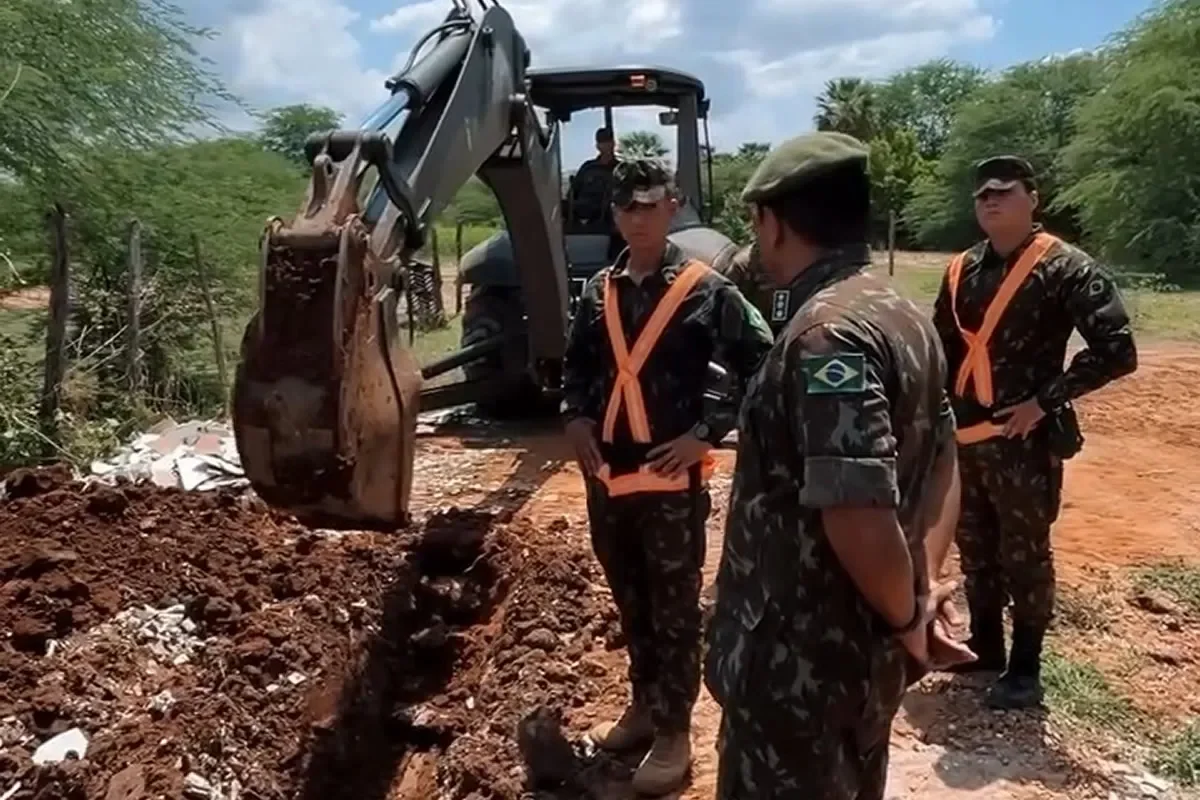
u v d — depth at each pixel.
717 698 2.35
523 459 8.37
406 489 3.63
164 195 11.73
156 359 10.16
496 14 5.92
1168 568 6.09
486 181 6.89
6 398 7.92
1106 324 3.90
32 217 10.70
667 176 3.44
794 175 2.23
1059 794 3.76
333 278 3.24
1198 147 24.22
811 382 2.11
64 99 10.69
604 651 4.63
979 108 37.91
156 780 3.49
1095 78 35.22
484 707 4.35
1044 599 4.23
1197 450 8.98
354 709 4.31
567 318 7.62
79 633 4.21
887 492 2.07
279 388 3.23
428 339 14.70
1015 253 4.05
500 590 5.24
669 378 3.50
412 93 4.64
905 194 43.75
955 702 4.34
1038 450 4.10
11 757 3.47
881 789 2.46
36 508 5.03
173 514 5.28
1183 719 4.39
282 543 5.32
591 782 3.77
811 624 2.23
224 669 4.20
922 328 2.28
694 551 3.60
